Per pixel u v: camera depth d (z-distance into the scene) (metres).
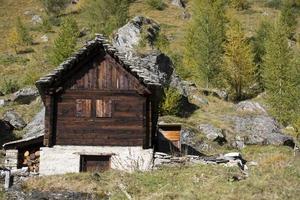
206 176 24.33
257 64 62.97
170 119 44.66
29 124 45.81
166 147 33.56
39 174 27.84
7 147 31.92
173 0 99.94
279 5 100.56
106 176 25.45
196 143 41.53
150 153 28.06
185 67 62.06
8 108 49.91
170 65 52.12
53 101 28.70
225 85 61.12
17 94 52.41
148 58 50.53
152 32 64.31
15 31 82.62
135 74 28.84
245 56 60.41
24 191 23.75
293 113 50.06
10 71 68.94
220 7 75.38
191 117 47.44
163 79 49.75
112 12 84.44
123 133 28.50
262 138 44.44
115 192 23.42
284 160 25.84
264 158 28.11
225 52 62.31
